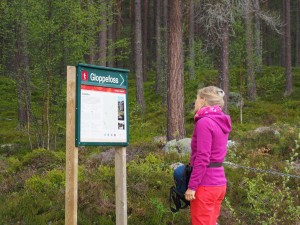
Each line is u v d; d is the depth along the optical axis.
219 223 6.90
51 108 15.84
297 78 33.12
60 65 15.86
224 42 18.81
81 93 5.01
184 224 6.71
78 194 7.09
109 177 8.41
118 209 5.65
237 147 11.87
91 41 16.42
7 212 6.75
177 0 14.70
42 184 7.80
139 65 26.77
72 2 15.02
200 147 4.53
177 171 4.98
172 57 14.74
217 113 4.69
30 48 15.65
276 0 47.34
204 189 4.60
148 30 48.41
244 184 8.36
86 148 14.17
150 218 6.76
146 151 12.22
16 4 14.91
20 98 16.39
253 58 24.73
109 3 18.31
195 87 27.59
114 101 5.40
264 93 28.98
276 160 10.47
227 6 18.31
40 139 17.25
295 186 8.53
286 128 13.26
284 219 7.04
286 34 29.28
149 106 29.34
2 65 16.75
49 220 6.66
